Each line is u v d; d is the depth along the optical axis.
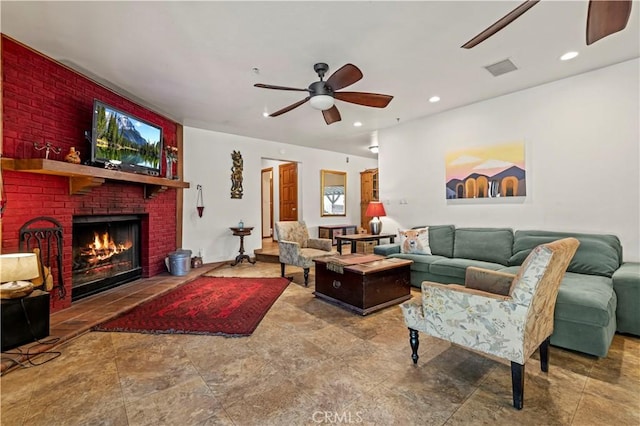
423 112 4.41
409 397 1.71
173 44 2.57
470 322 1.79
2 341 2.14
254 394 1.74
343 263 3.29
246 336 2.52
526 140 3.62
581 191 3.26
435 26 2.34
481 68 3.06
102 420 1.53
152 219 4.31
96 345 2.35
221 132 5.61
